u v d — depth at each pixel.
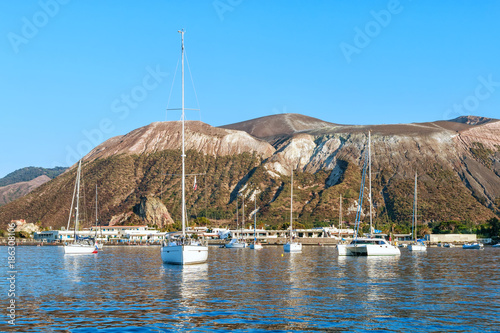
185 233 74.00
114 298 41.50
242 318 33.59
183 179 75.69
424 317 33.88
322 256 102.06
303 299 40.75
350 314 34.78
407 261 85.50
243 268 69.06
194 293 44.06
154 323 32.28
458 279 55.16
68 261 87.81
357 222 122.31
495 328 30.97
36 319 33.50
